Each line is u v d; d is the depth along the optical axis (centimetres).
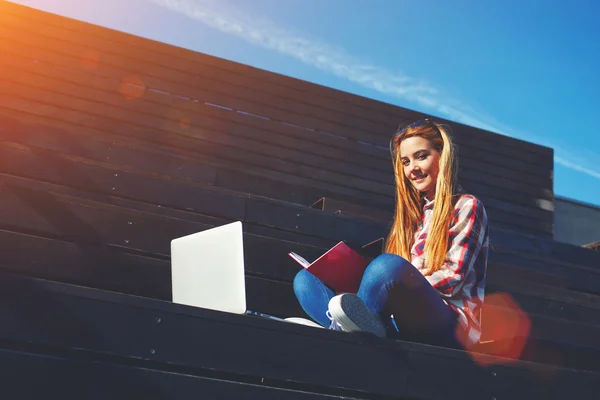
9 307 187
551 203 805
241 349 206
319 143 718
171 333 201
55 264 295
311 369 212
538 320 367
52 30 645
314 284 269
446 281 241
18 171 357
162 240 328
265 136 699
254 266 344
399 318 241
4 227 303
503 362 236
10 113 603
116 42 669
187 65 693
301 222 402
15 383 178
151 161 472
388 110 761
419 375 223
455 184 264
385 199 717
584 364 273
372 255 373
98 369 187
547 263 482
